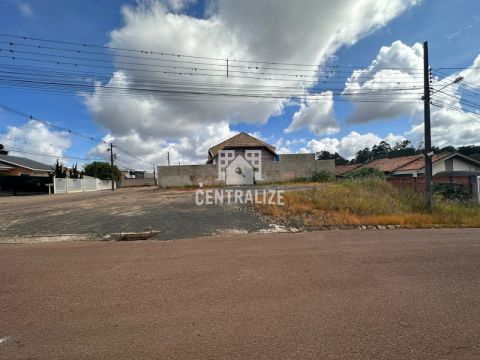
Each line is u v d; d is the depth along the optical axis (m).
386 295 3.04
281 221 7.88
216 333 2.32
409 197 11.04
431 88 9.56
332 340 2.20
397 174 24.27
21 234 6.74
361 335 2.26
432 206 9.29
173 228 7.10
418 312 2.65
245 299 2.98
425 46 9.64
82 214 9.60
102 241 6.03
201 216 8.66
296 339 2.22
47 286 3.42
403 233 6.51
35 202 15.92
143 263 4.31
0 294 3.20
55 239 6.23
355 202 9.59
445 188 12.31
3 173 26.39
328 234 6.45
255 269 3.96
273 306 2.81
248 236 6.29
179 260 4.45
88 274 3.84
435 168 22.67
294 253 4.80
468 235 6.25
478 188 11.78
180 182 23.03
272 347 2.11
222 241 5.81
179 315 2.65
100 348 2.13
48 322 2.55
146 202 12.92
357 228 7.16
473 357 1.98
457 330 2.34
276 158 25.55
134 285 3.42
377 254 4.70
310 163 23.72
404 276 3.63
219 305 2.85
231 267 4.06
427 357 1.98
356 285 3.34
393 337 2.23
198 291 3.21
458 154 22.64
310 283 3.41
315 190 12.62
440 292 3.12
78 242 5.94
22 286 3.43
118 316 2.64
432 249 5.00
